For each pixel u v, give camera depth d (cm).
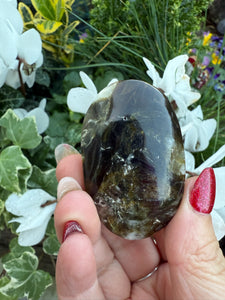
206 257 9
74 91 12
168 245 9
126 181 8
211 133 14
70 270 8
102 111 9
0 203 14
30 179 15
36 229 14
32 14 18
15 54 14
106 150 8
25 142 14
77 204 9
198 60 21
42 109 15
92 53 19
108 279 11
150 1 17
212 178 9
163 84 12
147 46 19
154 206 8
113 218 9
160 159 8
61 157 12
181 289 9
